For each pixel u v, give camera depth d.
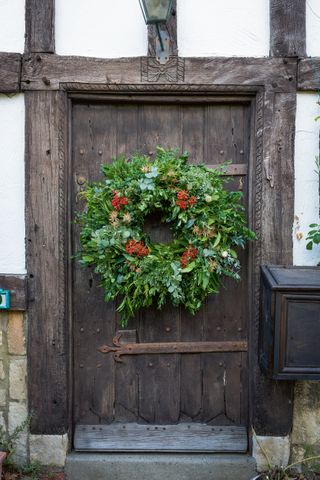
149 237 2.29
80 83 2.23
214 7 2.24
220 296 2.41
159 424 2.44
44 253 2.28
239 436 2.42
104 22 2.24
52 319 2.29
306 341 2.00
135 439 2.42
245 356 2.42
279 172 2.26
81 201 2.36
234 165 2.34
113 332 2.42
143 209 2.09
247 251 2.37
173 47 2.23
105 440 2.42
